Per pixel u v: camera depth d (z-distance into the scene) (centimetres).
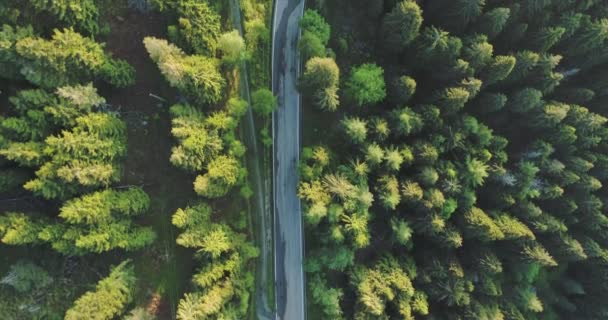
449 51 4847
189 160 4356
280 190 5591
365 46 5669
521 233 5203
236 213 5306
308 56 5166
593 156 5747
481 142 5181
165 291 5009
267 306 5578
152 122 4875
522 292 5881
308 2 5600
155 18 4697
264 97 5034
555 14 5362
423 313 5131
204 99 4525
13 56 3744
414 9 4572
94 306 4191
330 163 5153
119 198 4375
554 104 5441
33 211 4366
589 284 6444
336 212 4800
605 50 5469
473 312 5378
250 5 5334
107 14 4559
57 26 4053
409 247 5434
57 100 4016
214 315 4638
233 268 4850
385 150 4972
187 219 4556
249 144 5425
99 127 4188
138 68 4734
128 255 4875
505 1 5200
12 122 3772
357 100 5078
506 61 4853
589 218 5906
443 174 5050
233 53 4762
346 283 5569
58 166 3953
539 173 5631
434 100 5100
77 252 4247
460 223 5312
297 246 5628
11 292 4194
